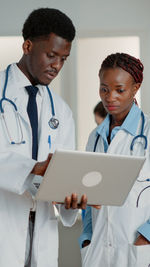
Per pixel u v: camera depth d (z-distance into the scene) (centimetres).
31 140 159
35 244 156
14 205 154
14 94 161
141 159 138
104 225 172
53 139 165
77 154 131
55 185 138
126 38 364
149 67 355
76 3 357
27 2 357
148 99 355
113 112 174
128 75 171
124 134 177
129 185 145
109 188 144
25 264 160
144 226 164
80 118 365
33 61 155
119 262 166
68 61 361
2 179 147
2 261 150
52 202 153
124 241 167
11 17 358
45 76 155
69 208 147
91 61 365
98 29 358
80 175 137
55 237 162
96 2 357
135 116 178
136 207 168
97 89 366
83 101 366
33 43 154
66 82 362
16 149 155
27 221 154
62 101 178
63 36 152
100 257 171
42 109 165
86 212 185
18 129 158
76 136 365
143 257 162
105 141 181
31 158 157
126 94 172
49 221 160
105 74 173
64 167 133
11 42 367
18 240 152
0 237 150
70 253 298
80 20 358
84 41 364
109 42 365
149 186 169
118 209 169
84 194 144
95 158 133
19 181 145
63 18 153
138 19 356
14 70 164
